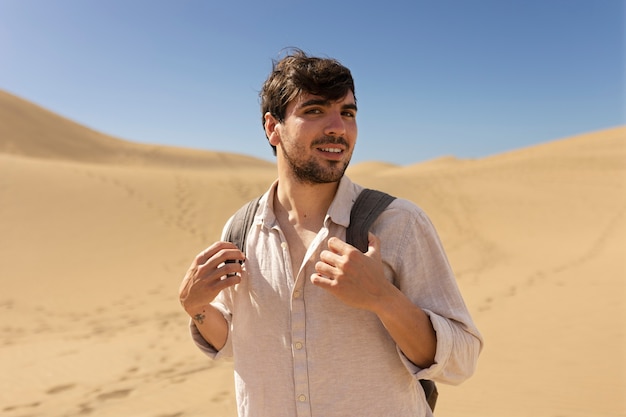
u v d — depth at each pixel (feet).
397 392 4.21
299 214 4.62
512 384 15.66
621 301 24.70
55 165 62.44
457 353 4.02
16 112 169.99
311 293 4.22
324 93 4.25
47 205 46.19
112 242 40.01
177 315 25.64
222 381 17.01
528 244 46.06
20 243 37.91
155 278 33.17
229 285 4.35
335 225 4.35
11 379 17.48
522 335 20.27
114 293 29.99
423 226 4.34
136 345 20.98
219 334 5.08
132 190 53.67
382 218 4.33
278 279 4.38
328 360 4.11
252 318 4.46
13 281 31.30
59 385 16.90
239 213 4.98
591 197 65.72
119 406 15.17
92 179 56.03
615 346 18.38
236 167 207.72
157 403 15.34
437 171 92.63
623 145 123.95
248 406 4.40
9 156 69.51
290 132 4.38
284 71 4.44
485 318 23.06
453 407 14.30
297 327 4.18
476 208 59.31
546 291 27.96
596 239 47.19
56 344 21.30
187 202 52.06
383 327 4.25
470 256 41.11
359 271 3.72
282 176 4.77
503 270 35.24
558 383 15.55
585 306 24.18
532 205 61.26
